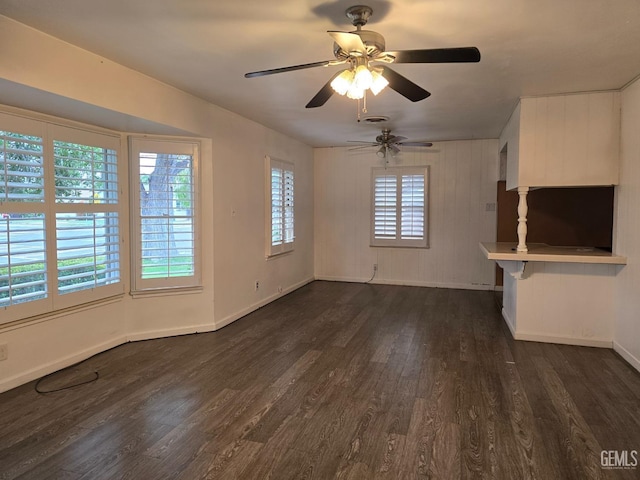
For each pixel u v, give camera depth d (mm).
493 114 4656
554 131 3840
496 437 2365
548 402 2795
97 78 2918
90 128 3533
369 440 2336
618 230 3719
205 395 2893
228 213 4617
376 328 4496
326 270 7391
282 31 2523
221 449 2250
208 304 4359
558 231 5883
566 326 3990
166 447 2266
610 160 3713
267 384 3074
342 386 3039
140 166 3955
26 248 3059
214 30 2510
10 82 2406
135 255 3986
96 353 3666
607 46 2727
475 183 6461
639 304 3307
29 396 2865
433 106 4301
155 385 3053
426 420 2553
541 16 2312
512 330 4289
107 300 3773
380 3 2166
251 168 5094
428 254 6781
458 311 5234
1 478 2004
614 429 2453
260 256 5387
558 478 2014
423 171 6664
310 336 4211
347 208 7172
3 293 2916
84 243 3523
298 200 6609
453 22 2389
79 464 2113
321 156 7258
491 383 3096
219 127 4391
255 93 3861
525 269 4039
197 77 3393
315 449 2252
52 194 3221
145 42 2689
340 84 2334
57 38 2619
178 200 4121
